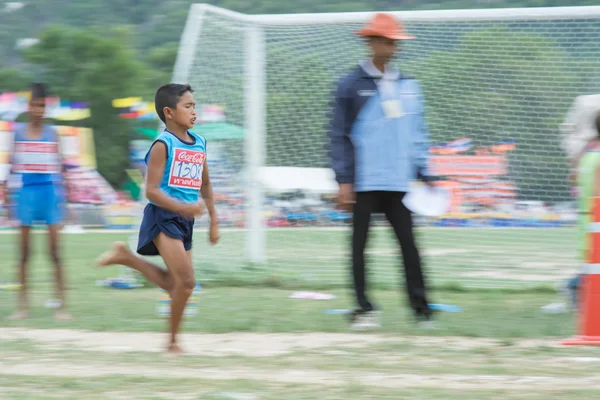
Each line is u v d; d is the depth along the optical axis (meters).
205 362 16.59
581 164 20.55
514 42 32.75
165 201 16.92
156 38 172.38
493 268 32.12
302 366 16.12
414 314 21.41
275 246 36.38
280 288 29.41
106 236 61.09
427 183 22.19
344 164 20.89
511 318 22.39
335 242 36.31
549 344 18.56
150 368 16.03
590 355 17.17
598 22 32.31
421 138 21.80
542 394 13.39
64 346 18.72
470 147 33.78
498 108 33.44
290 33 34.56
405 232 21.31
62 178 23.42
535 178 33.78
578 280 21.47
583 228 20.44
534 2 45.72
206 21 32.00
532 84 33.03
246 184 33.66
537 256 33.94
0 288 30.06
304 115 34.97
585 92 32.78
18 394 13.53
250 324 21.27
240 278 30.69
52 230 23.11
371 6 65.62
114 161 121.06
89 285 30.48
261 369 15.88
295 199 35.44
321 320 22.08
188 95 17.52
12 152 23.28
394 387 14.05
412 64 33.50
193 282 17.39
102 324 21.61
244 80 33.62
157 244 17.36
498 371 15.48
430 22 31.78
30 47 137.38
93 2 194.25
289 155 35.16
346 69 34.50
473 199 34.28
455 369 15.75
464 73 33.44
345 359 16.84
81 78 130.25
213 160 33.53
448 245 36.09
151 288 29.55
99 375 15.28
